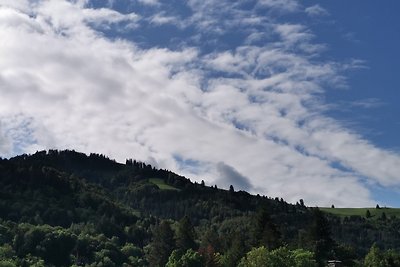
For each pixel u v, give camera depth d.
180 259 162.88
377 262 172.62
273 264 136.12
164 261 192.50
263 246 144.00
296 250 144.50
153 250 198.88
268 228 165.50
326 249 167.50
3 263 199.00
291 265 136.50
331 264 151.00
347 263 167.88
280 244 158.25
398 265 175.12
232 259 163.38
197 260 161.12
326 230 171.25
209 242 198.88
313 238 168.12
